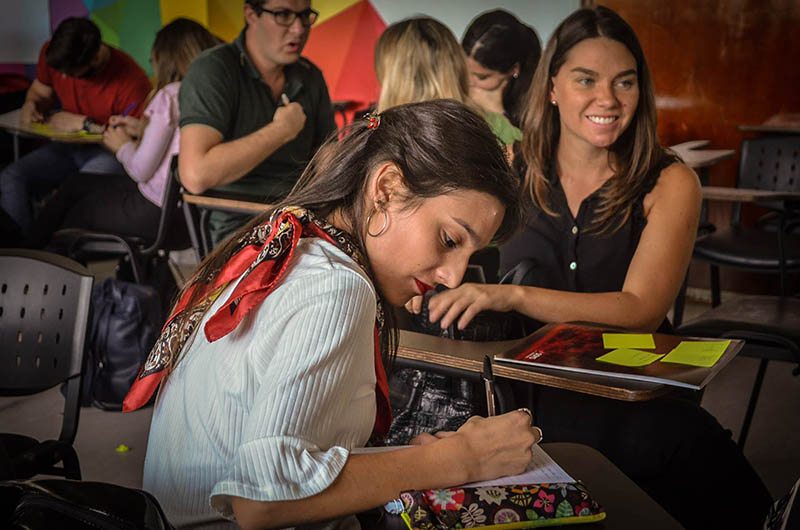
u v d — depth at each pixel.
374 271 1.03
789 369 3.38
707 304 4.50
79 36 4.64
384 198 1.00
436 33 2.85
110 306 2.90
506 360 1.48
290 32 2.98
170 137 3.47
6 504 0.82
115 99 4.82
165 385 1.06
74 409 1.65
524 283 2.00
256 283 0.92
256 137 2.88
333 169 1.04
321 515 0.88
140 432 2.77
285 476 0.85
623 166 2.01
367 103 4.87
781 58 4.23
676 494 1.62
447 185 0.97
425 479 0.94
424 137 0.99
